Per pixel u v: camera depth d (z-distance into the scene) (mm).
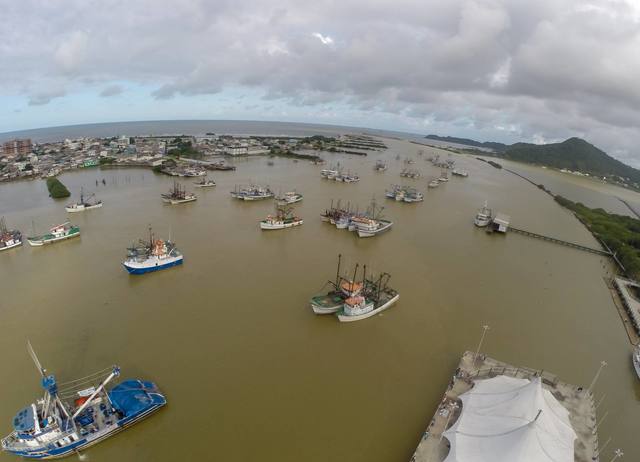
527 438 45500
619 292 113750
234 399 63125
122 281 103562
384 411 61750
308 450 54469
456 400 60438
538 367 75062
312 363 72500
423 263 124938
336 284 99062
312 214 178375
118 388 60375
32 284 101625
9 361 71188
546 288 113062
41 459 52000
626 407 67062
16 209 173500
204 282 103500
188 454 53531
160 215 166625
